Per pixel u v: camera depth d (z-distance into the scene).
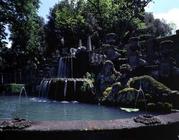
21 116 7.97
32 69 32.16
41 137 3.11
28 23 35.75
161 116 3.72
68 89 16.48
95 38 43.41
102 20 39.47
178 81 10.97
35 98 19.08
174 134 3.64
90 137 3.17
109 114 8.41
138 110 9.79
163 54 11.73
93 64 19.53
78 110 9.81
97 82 15.01
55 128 3.15
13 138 3.08
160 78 11.58
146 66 12.61
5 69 39.72
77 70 22.64
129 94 10.84
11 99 18.17
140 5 36.38
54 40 49.94
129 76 12.80
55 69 27.19
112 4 38.06
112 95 12.02
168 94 9.58
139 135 3.35
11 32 37.06
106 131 3.21
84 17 45.28
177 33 14.66
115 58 17.17
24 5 35.00
